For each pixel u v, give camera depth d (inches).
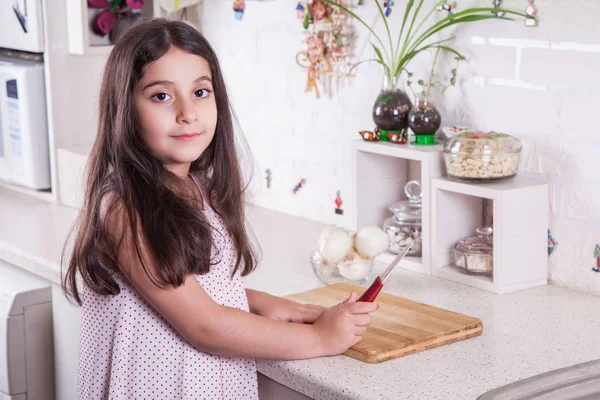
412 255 73.7
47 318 78.5
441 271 69.7
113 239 50.5
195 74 51.8
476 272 68.4
